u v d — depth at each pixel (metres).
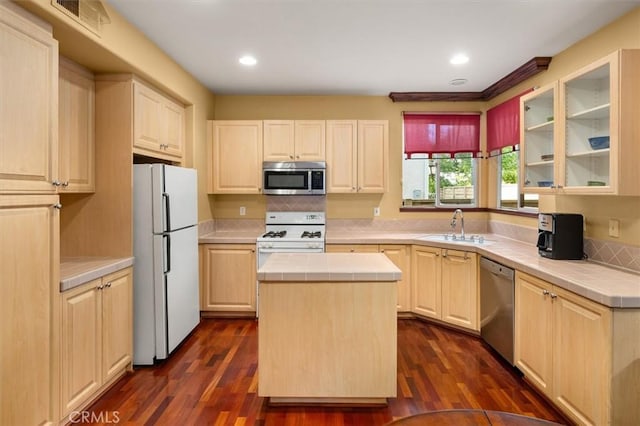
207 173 4.34
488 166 4.57
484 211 4.61
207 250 4.10
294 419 2.29
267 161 4.30
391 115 4.63
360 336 2.38
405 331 3.79
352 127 4.34
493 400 2.50
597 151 2.38
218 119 4.61
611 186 2.23
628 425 1.88
